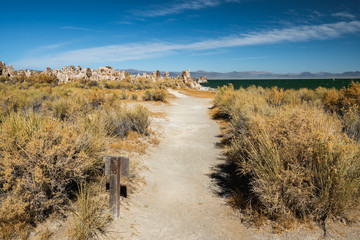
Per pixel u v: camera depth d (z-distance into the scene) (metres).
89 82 35.09
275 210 3.81
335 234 3.20
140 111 10.09
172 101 25.09
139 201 4.57
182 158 7.72
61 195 3.64
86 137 4.73
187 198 4.92
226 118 14.51
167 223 3.90
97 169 4.84
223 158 7.57
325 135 3.98
